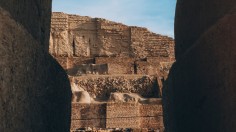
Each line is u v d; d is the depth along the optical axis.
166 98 11.26
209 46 7.76
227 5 7.46
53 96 9.77
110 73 42.78
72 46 48.62
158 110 33.00
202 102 8.10
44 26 9.48
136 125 32.47
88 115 32.09
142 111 32.97
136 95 37.19
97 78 39.62
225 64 7.23
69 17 49.22
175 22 10.09
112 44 49.34
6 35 6.88
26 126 7.81
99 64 43.41
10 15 7.11
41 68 8.85
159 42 49.62
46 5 9.70
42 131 8.84
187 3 9.07
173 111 10.28
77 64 45.44
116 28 49.62
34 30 8.55
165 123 11.60
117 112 32.50
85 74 42.28
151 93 39.25
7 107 6.92
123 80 39.59
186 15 9.17
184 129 9.34
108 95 39.12
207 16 8.11
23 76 7.67
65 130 11.01
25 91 7.77
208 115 7.85
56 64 10.19
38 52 8.67
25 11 7.96
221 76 7.34
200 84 8.17
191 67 8.65
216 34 7.52
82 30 49.22
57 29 48.44
